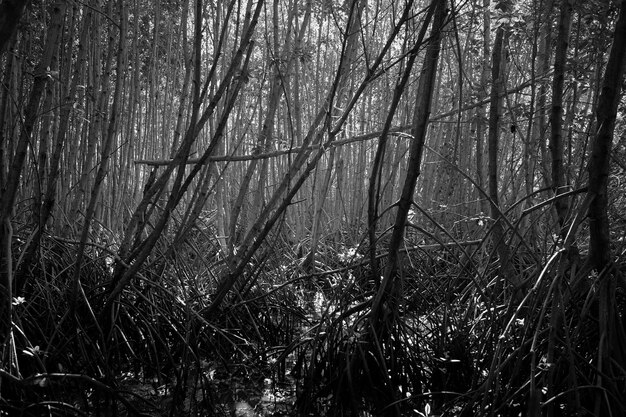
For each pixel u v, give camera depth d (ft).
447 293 23.34
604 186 16.15
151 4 40.88
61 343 19.53
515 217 31.65
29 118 17.13
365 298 22.76
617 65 15.64
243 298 24.75
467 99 25.61
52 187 19.61
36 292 21.40
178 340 21.90
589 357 16.81
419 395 17.47
